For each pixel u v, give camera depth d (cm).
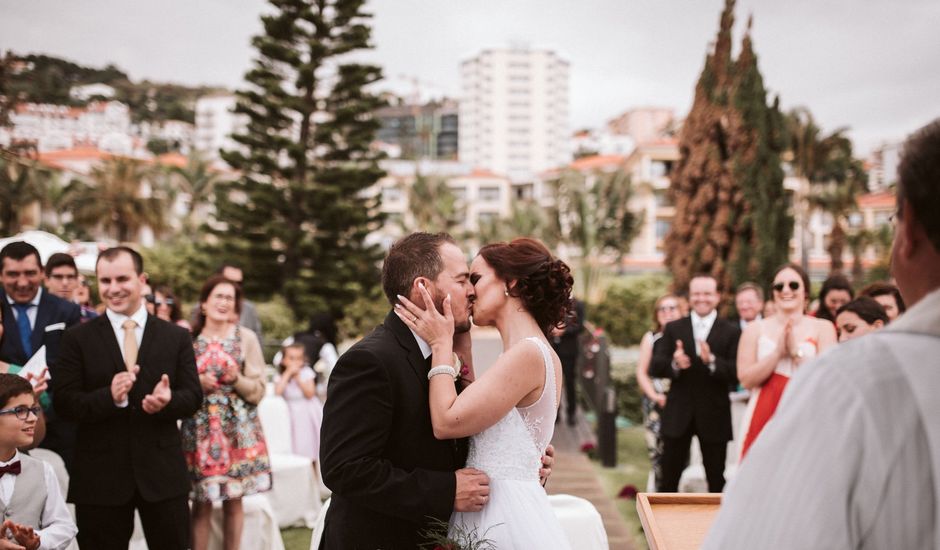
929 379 90
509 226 5050
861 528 90
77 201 4694
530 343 205
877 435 89
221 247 2592
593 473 685
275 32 2517
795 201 4444
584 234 3903
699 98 1612
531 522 201
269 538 438
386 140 16200
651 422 546
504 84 14162
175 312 534
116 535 336
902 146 102
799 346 396
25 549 254
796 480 93
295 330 2448
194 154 5894
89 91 14750
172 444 350
